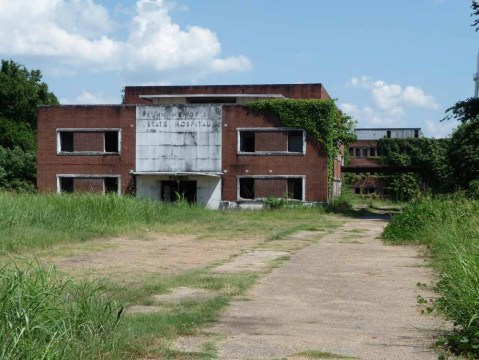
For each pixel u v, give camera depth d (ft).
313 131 142.61
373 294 34.35
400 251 58.08
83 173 148.87
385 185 256.11
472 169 148.97
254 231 83.35
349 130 163.94
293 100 143.33
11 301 18.57
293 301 32.01
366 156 274.57
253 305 30.73
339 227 96.58
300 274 42.22
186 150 146.51
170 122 147.02
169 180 148.05
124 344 20.85
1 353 16.26
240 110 145.18
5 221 60.90
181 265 47.29
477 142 135.54
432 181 193.16
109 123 148.56
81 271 41.60
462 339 22.09
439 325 26.50
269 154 143.84
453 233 49.19
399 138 268.62
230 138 145.28
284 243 67.77
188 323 25.67
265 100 144.46
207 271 43.55
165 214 93.35
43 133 150.10
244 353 21.48
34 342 17.34
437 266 44.29
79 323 20.29
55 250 53.26
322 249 60.54
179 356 20.86
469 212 56.95
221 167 145.69
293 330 25.32
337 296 33.63
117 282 36.88
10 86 207.82
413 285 37.55
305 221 109.09
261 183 144.36
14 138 198.80
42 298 19.66
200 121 146.20
